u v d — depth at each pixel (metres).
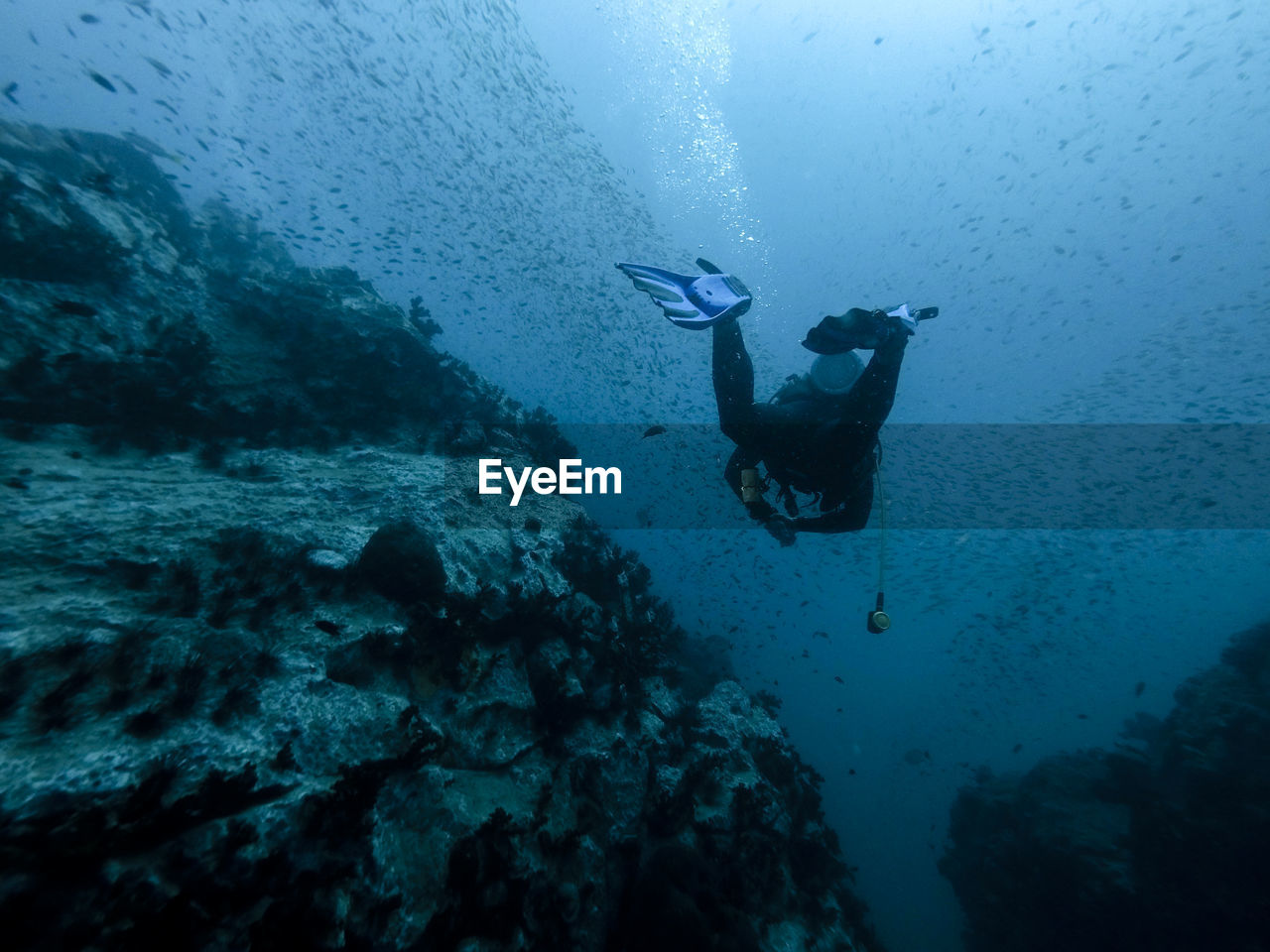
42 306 6.12
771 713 10.50
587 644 7.19
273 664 3.92
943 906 13.66
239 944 2.83
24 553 3.87
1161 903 8.29
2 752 2.71
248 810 3.16
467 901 4.11
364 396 8.82
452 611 5.49
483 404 10.30
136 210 8.55
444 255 13.88
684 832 6.56
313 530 5.31
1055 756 12.47
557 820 5.38
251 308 8.95
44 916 2.47
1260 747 8.85
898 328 2.26
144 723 3.12
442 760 4.75
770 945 6.12
